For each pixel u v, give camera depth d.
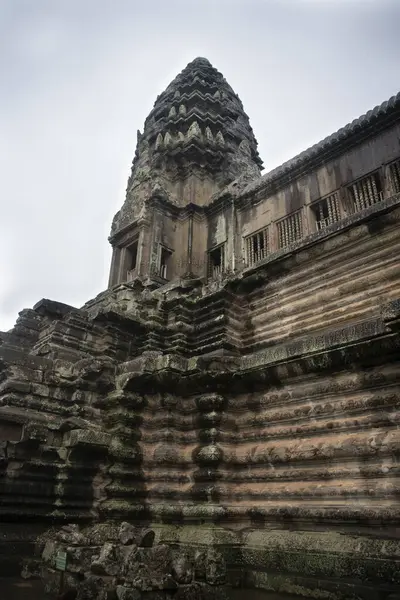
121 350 16.45
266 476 11.80
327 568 8.92
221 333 16.22
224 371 13.11
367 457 10.23
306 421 11.79
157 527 11.73
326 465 10.89
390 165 15.95
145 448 13.20
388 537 9.06
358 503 9.98
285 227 18.69
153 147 25.59
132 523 11.98
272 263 16.19
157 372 13.38
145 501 12.58
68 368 13.86
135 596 6.86
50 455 12.09
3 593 7.95
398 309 8.88
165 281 20.47
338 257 14.81
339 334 11.13
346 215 16.59
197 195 23.16
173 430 13.30
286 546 9.90
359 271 14.20
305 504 10.77
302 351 11.76
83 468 12.30
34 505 11.48
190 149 23.92
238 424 13.12
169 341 17.11
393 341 10.22
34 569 9.34
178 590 7.36
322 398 11.63
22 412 12.32
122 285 19.02
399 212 13.42
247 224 20.38
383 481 9.84
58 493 11.85
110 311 16.23
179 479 12.70
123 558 7.91
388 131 16.47
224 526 11.36
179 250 21.62
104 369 13.78
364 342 10.67
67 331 15.71
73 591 7.68
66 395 13.41
